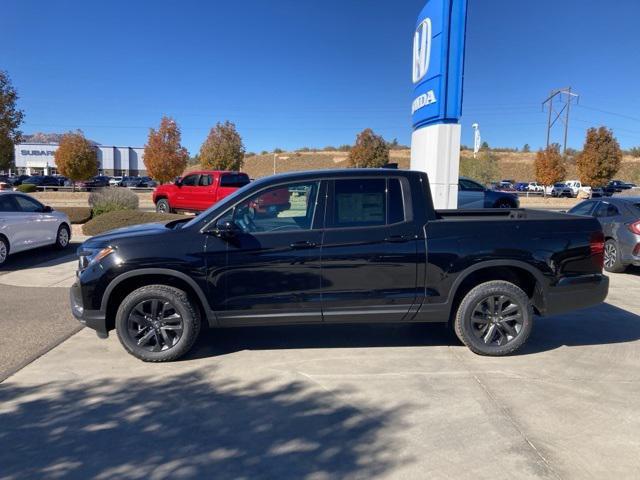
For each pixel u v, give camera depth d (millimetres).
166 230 4801
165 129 37375
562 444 3254
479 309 4848
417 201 4816
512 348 4848
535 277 4824
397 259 4695
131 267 4598
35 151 78625
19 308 6598
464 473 2943
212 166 41125
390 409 3758
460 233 4773
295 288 4676
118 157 82250
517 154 109125
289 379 4336
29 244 10523
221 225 4551
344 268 4672
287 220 4750
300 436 3375
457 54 9648
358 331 5680
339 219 4746
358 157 43094
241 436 3375
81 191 41062
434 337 5477
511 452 3160
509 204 17891
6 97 23266
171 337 4762
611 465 3021
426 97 10453
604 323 6027
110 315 4824
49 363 4688
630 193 34438
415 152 11461
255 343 5285
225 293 4656
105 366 4629
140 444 3273
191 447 3236
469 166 47938
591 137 41250
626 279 8914
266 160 98062
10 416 3646
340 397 3973
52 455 3139
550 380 4301
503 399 3922
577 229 4926
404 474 2936
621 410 3734
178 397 3979
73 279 8516
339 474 2939
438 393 4039
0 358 4797
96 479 2895
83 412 3715
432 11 10039
